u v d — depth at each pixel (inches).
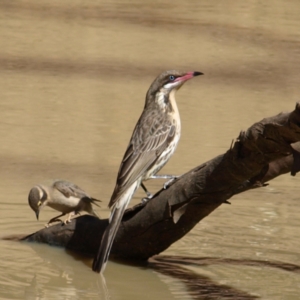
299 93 912.9
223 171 388.5
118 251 440.8
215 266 433.4
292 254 454.9
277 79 965.8
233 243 471.5
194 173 402.0
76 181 601.0
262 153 369.1
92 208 473.1
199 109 831.7
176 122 461.7
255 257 448.5
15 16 1199.6
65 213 467.2
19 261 432.1
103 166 643.5
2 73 930.1
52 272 416.8
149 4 1312.7
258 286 402.6
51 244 458.9
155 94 462.9
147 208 420.5
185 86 920.3
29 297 379.2
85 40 1096.8
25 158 653.9
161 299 381.7
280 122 352.5
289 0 1378.0
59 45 1067.3
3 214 514.0
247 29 1183.6
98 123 770.2
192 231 492.1
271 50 1089.4
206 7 1311.5
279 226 503.8
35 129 738.8
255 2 1350.9
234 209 537.0
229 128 769.6
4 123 751.7
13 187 580.1
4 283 397.1
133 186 438.3
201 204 405.7
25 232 481.1
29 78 917.2
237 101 869.8
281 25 1217.4
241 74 979.3
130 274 418.3
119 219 422.3
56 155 666.8
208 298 385.1
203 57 1046.4
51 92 868.6
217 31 1167.0
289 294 391.5
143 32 1147.9
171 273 420.5
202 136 735.1
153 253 432.5
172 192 409.4
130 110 820.0
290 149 361.1
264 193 578.2
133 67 986.7
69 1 1301.7
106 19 1210.0
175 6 1310.3
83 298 380.8
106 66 985.5
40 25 1160.8
